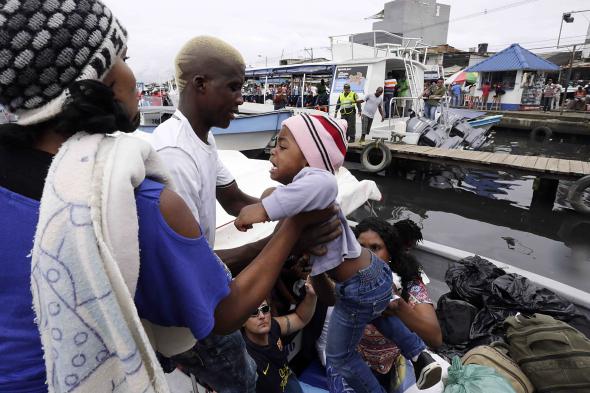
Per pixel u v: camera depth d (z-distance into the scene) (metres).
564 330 2.14
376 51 11.55
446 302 3.01
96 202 0.58
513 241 6.96
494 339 2.65
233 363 1.32
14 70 0.59
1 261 0.61
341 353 1.66
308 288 2.13
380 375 2.18
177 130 1.19
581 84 26.02
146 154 0.68
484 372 1.98
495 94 23.03
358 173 11.01
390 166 10.98
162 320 0.74
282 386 1.92
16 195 0.61
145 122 10.95
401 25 35.06
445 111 12.41
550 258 6.26
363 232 2.06
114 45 0.68
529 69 22.09
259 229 2.54
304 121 1.31
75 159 0.60
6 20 0.57
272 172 1.38
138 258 0.62
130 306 0.60
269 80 14.50
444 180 10.75
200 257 0.71
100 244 0.57
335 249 1.41
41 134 0.65
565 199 9.19
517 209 8.62
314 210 1.07
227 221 2.53
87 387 0.61
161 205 0.65
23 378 0.65
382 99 10.91
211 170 1.30
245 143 10.26
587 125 17.97
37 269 0.57
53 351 0.59
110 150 0.63
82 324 0.59
